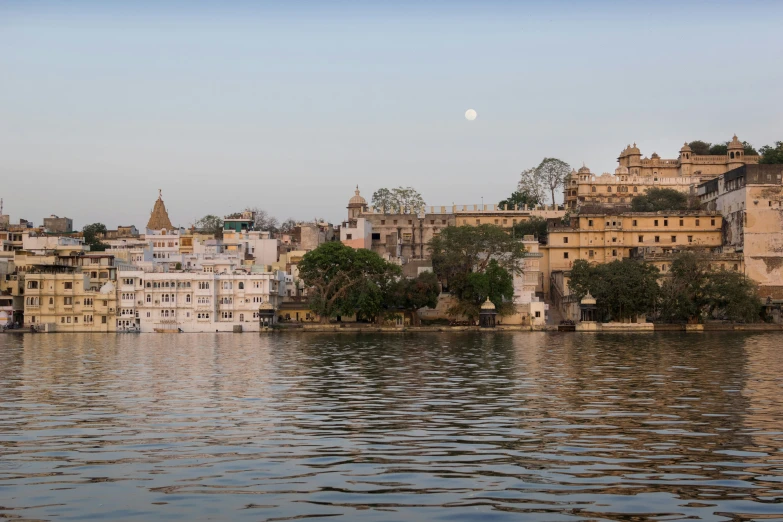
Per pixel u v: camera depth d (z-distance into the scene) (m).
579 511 27.31
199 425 42.81
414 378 66.06
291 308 169.50
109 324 160.75
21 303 164.75
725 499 28.44
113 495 29.42
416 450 36.25
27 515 27.30
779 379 63.94
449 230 166.25
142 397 54.25
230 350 102.50
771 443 37.31
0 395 55.47
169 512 27.48
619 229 191.00
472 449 36.41
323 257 154.50
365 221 199.12
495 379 65.00
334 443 37.91
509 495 29.12
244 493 29.53
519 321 164.50
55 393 56.56
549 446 36.94
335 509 27.61
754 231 176.12
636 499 28.52
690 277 153.00
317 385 61.16
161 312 161.00
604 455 35.03
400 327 155.00
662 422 43.00
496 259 166.75
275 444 37.72
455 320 164.12
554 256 192.00
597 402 50.81
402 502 28.34
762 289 174.62
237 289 162.12
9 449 36.88
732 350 98.00
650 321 159.50
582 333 145.12
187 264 183.38
